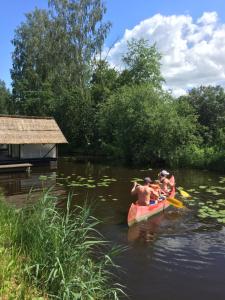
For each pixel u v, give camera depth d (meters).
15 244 7.29
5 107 71.25
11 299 5.67
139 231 11.87
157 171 26.06
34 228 7.57
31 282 6.46
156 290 8.02
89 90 44.88
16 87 51.84
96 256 9.71
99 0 46.22
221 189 18.62
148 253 10.00
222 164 25.95
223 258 9.72
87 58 46.53
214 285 8.29
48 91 47.31
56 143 29.89
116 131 33.00
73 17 46.12
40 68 50.59
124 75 43.53
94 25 46.28
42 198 8.71
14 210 9.23
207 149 28.09
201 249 10.32
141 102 30.92
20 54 53.28
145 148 29.78
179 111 30.75
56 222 8.29
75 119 42.66
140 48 42.12
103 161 33.47
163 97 32.50
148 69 41.84
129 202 15.75
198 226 12.38
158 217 13.42
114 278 8.52
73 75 46.91
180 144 29.12
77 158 36.44
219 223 12.70
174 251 10.18
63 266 6.72
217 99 34.38
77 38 46.25
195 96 35.09
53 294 6.38
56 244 7.01
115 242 10.82
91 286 6.78
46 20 50.69
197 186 19.52
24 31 52.66
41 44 50.84
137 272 8.84
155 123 28.84
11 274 6.38
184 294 7.87
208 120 33.94
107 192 17.91
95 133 41.50
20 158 28.94
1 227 8.00
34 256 7.00
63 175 24.19
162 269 9.04
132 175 24.02
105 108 36.31
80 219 8.56
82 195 17.17
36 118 30.62
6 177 23.53
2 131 27.55
